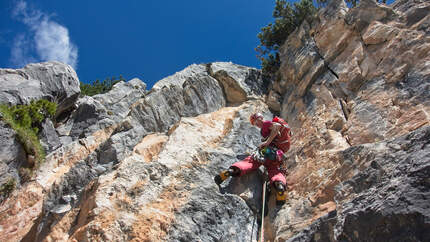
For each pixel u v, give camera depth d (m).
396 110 4.68
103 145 7.50
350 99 5.78
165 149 5.99
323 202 4.18
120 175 5.22
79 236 4.30
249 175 5.20
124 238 4.19
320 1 10.73
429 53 4.93
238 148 6.37
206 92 8.96
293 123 6.87
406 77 5.00
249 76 9.93
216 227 4.45
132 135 7.76
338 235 3.16
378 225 2.82
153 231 4.26
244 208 4.74
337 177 4.27
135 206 4.67
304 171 5.04
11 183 7.39
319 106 6.36
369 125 4.86
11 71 10.59
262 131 5.45
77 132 11.12
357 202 3.25
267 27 11.55
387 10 6.42
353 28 6.99
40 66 11.44
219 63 10.62
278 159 4.97
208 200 4.76
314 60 7.57
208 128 7.21
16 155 7.80
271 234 4.41
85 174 6.75
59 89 11.32
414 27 5.61
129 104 13.49
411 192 2.75
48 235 4.74
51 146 9.68
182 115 8.55
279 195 4.72
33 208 6.91
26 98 9.94
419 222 2.54
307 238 3.64
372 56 6.02
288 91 8.23
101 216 4.45
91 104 11.81
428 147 3.08
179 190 4.98
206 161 5.70
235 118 7.69
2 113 8.22
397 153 3.57
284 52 9.55
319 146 5.27
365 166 3.96
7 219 6.70
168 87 8.97
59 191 6.29
